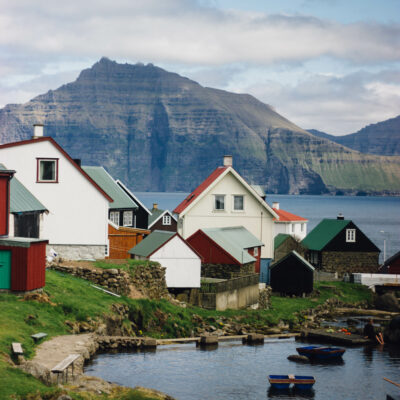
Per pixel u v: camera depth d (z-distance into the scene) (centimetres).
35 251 3612
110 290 4388
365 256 9362
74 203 5297
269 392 3203
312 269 7062
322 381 3503
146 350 3781
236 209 7350
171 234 5303
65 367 2661
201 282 5253
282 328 5266
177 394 3052
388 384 3503
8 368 2523
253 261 6203
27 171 5153
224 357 3853
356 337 4700
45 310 3519
